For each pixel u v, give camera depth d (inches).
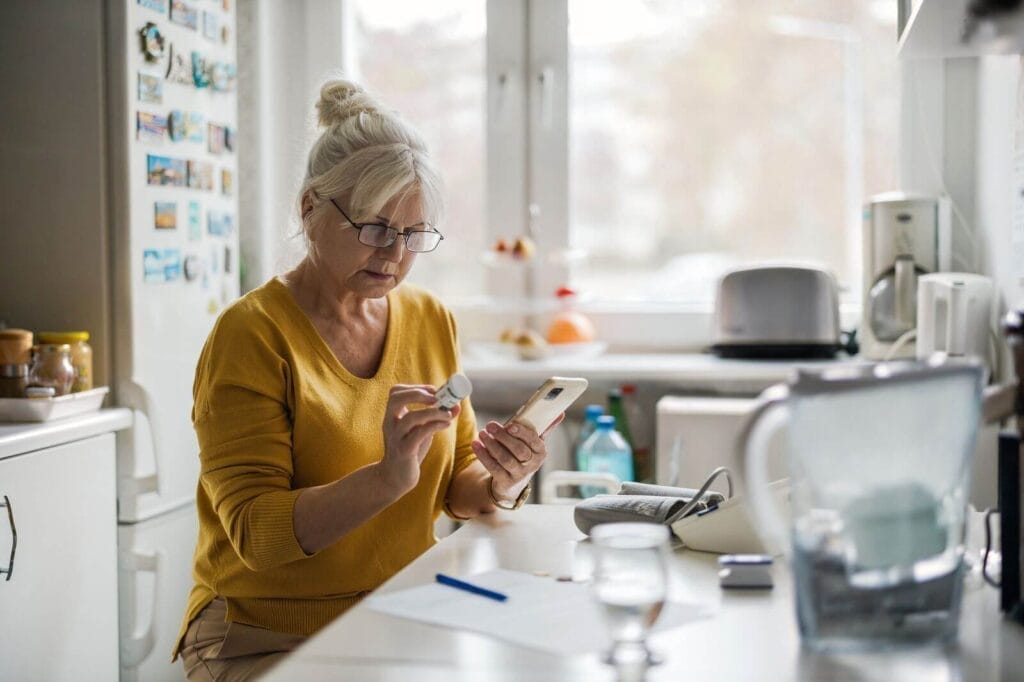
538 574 46.0
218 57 95.7
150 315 86.3
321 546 54.2
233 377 58.6
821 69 108.0
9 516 69.9
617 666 34.4
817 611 35.3
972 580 43.8
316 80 113.5
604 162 112.2
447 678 33.5
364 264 60.2
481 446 60.8
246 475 56.9
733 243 111.0
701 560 48.2
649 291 112.7
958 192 103.5
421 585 44.1
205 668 59.2
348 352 64.1
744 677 33.3
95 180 83.0
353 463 61.1
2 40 83.8
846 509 34.7
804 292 100.9
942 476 35.2
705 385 103.3
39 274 84.3
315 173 61.0
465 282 115.0
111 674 83.3
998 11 62.2
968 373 35.1
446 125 113.7
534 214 112.4
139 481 84.9
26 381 77.3
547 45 111.3
